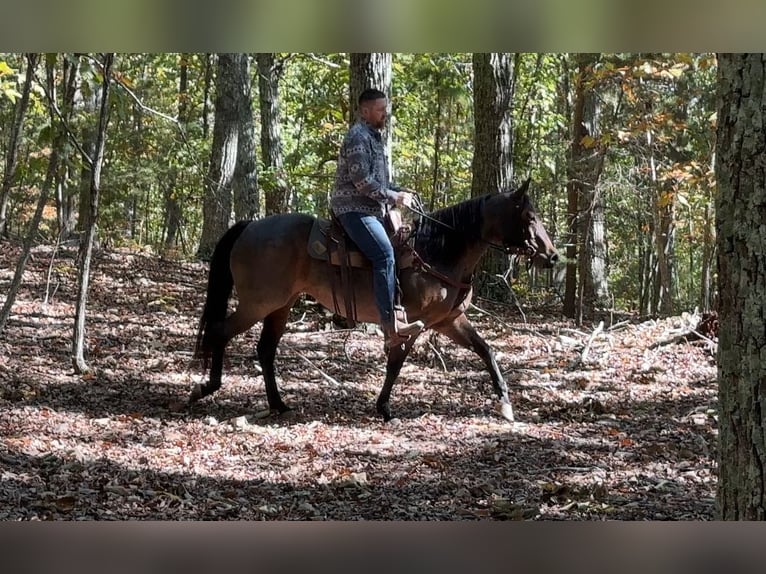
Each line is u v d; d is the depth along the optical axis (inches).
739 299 140.6
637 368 398.9
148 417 282.8
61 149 313.0
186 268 633.0
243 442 258.8
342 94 709.9
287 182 666.8
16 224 760.3
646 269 869.2
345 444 263.7
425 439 273.0
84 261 327.0
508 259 591.8
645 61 458.0
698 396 346.0
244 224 307.0
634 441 275.0
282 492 212.4
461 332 308.5
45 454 226.1
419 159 891.4
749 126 137.3
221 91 660.7
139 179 648.4
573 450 262.8
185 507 192.5
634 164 686.5
